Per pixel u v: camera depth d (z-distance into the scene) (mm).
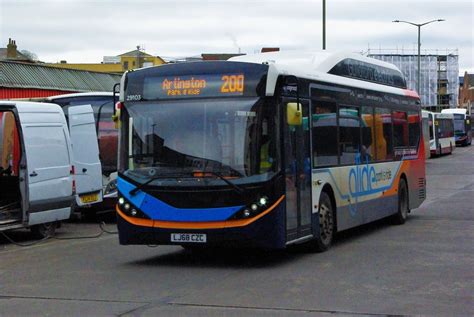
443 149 57469
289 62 12859
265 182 10070
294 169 10859
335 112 12727
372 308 7781
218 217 10125
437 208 20266
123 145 10867
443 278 9547
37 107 14719
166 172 10445
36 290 9047
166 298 8391
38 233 14922
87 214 19312
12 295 8766
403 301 8133
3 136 15992
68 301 8312
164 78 10758
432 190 27297
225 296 8469
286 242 10430
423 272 10008
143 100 10828
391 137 15898
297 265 10727
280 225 10227
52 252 12852
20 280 9836
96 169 17531
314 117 11797
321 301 8141
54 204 14875
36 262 11602
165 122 10617
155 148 10594
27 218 14156
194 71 10617
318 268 10414
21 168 14164
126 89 10992
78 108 17312
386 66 16406
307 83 11594
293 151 10867
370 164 14430
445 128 58969
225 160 10211
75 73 34219
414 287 8945
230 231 10078
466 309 7734
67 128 15523
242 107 10305
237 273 10094
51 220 14891
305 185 11273
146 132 10703
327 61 13117
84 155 17312
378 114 15070
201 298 8367
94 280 9688
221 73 10492
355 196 13500
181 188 10297
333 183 12453
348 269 10297
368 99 14461
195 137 10414
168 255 12047
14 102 14250
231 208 10078
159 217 10422
